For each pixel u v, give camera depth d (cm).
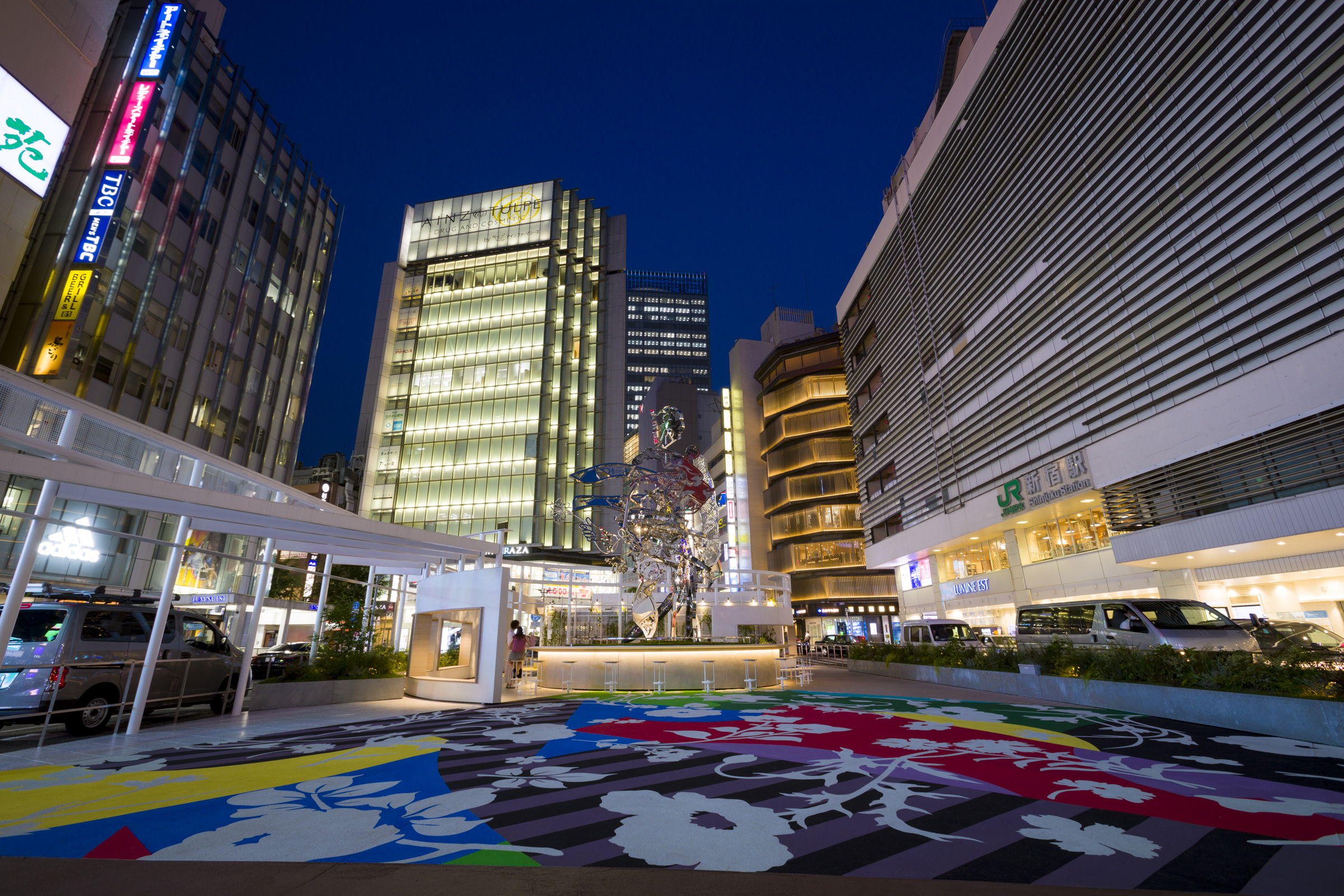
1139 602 1293
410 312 5919
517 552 4688
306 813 462
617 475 1889
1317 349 1377
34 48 2006
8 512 704
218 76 3131
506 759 674
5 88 1930
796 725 905
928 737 788
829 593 5166
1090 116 2016
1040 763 629
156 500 828
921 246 3334
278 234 3688
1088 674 1138
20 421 721
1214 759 638
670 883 323
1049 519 2525
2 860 360
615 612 2256
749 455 6366
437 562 1625
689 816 453
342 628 1573
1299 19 1405
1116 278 1927
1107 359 1977
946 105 3009
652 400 4703
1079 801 486
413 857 365
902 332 3622
